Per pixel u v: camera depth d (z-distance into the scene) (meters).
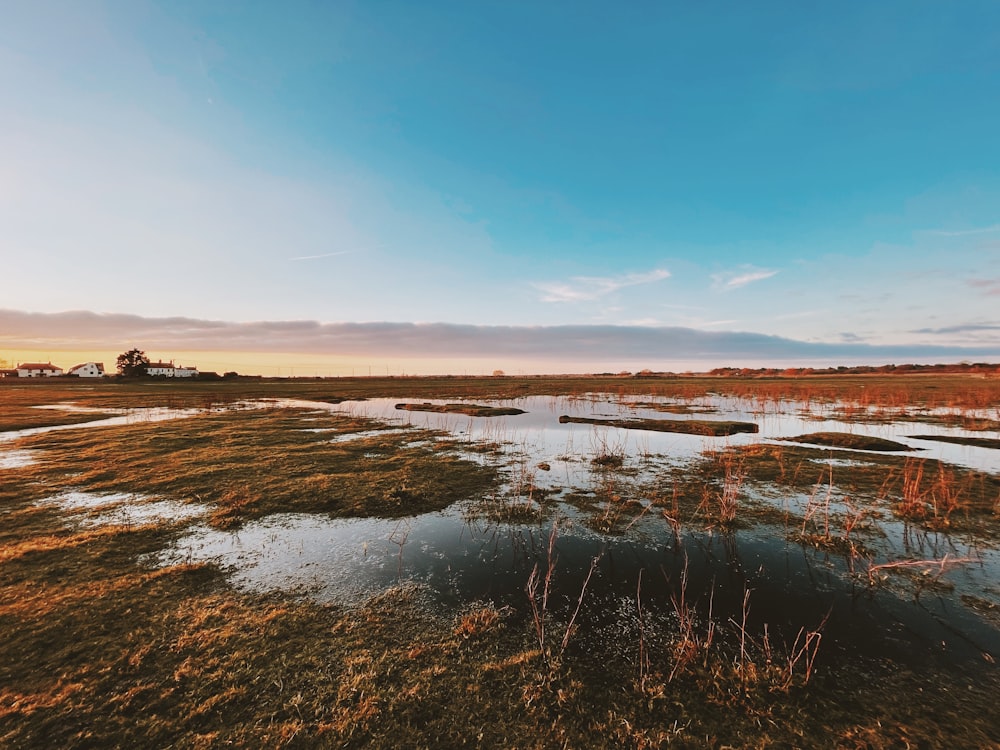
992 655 6.22
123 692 5.39
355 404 45.75
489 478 15.72
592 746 4.74
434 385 84.19
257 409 39.78
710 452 20.16
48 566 8.75
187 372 141.88
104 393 58.31
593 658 6.18
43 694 5.34
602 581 8.43
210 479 15.12
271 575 8.52
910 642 6.52
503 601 7.66
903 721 5.06
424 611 7.32
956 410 35.44
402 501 12.99
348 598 7.70
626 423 29.61
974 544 10.02
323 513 12.09
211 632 6.62
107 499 13.10
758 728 4.98
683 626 6.81
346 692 5.45
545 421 31.88
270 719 5.04
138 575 8.41
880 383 71.69
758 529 11.05
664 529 11.06
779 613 7.33
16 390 64.00
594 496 13.70
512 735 4.87
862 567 8.97
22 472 16.02
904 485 13.42
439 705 5.27
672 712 5.20
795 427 28.00
